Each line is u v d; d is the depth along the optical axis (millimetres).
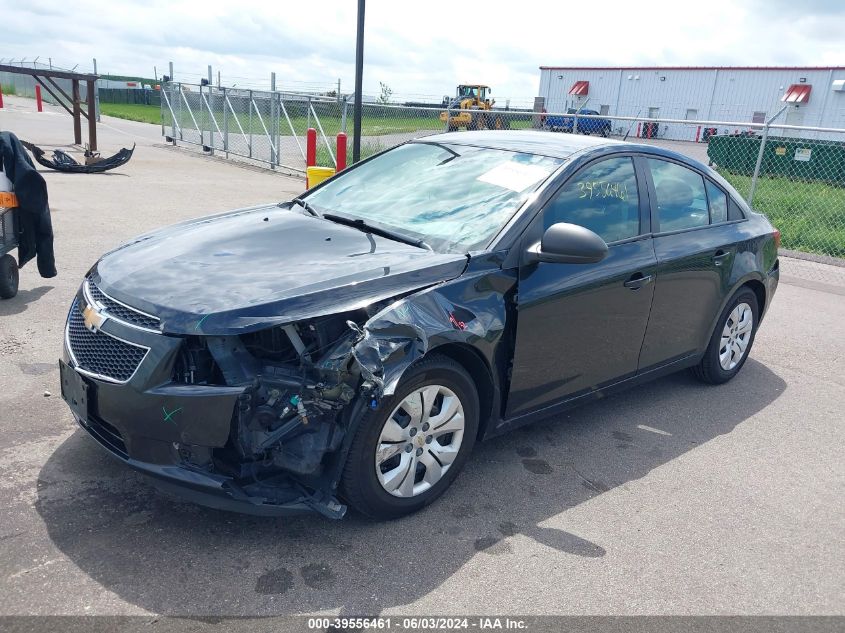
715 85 37750
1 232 5602
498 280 3490
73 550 2930
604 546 3268
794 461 4262
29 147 13523
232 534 3119
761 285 5367
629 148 4434
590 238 3428
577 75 43000
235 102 19266
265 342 3043
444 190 4102
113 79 56938
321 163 17609
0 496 3244
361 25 9977
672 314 4559
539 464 3988
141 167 16156
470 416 3480
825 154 19250
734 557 3262
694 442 4422
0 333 5184
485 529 3322
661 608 2881
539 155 4176
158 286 3115
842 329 7090
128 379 2887
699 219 4820
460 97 30516
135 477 3480
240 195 12727
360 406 2969
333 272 3201
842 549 3385
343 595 2803
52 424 3934
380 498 3168
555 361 3855
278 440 2896
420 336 3021
